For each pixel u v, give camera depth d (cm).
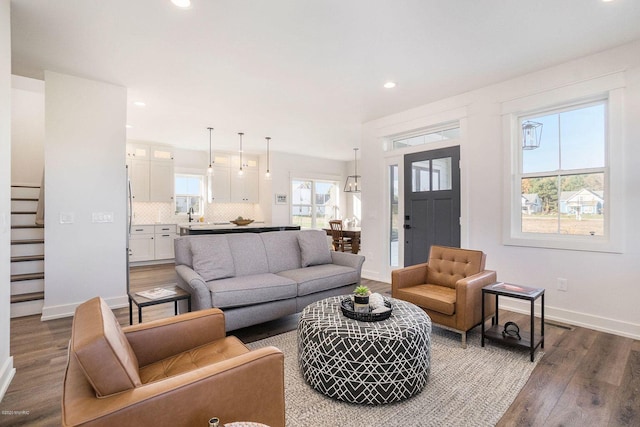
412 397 194
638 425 169
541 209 345
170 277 538
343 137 633
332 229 730
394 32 260
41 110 528
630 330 283
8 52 213
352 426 168
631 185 283
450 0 220
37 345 267
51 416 177
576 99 314
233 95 402
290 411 180
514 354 252
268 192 793
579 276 312
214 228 504
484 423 171
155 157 680
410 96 407
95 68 327
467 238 393
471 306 268
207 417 114
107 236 364
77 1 221
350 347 186
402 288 308
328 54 298
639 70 277
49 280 332
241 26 252
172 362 159
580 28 255
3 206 206
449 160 416
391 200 498
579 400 191
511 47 285
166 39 272
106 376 103
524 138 358
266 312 294
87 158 352
